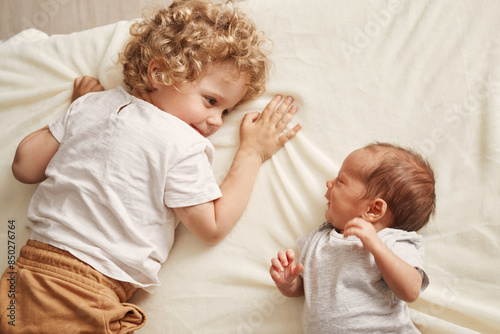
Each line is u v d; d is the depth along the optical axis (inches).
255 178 43.6
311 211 41.4
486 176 40.0
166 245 41.8
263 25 47.6
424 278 35.6
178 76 40.6
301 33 46.5
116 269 38.5
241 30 43.2
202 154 40.8
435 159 41.4
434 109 42.5
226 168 44.6
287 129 44.5
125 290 40.3
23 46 53.2
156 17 44.5
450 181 40.6
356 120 43.5
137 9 64.8
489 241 38.5
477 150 40.9
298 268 34.1
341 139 43.3
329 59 45.4
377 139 42.7
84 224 38.9
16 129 48.8
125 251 38.8
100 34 51.7
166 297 41.7
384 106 43.3
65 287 37.2
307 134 44.1
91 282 37.7
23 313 36.6
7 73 52.1
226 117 46.2
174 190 39.3
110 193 38.6
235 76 41.8
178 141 39.4
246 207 42.9
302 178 42.6
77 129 41.5
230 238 42.4
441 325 37.0
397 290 33.5
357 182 36.8
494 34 43.3
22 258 39.5
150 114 40.4
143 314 39.2
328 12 46.4
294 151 43.8
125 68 44.9
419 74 43.6
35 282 37.3
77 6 65.9
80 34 52.6
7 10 65.1
